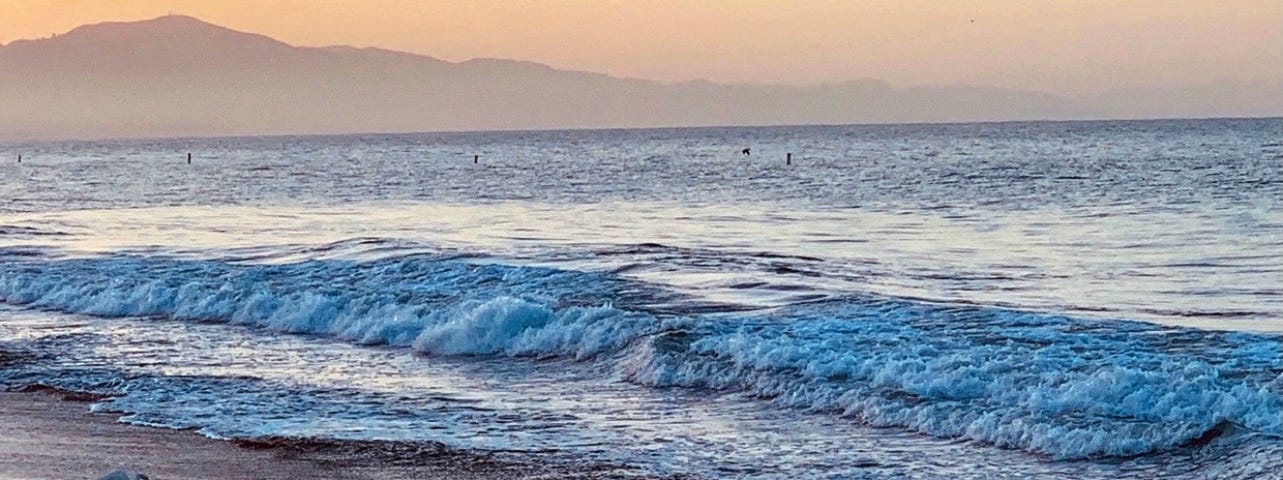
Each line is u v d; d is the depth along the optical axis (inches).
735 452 797.9
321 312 1316.4
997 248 2005.4
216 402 956.0
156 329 1323.8
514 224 2615.7
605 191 3823.8
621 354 1094.4
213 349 1199.6
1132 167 4562.0
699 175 4803.2
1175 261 1791.3
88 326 1347.2
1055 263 1793.8
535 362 1115.3
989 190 3467.0
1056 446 778.2
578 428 865.5
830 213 2800.2
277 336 1277.1
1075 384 858.1
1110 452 764.0
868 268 1716.3
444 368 1097.4
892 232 2314.2
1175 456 746.2
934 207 2903.5
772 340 1043.3
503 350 1160.2
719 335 1085.8
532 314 1188.5
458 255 1780.3
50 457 787.4
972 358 947.3
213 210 3193.9
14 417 910.4
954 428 828.6
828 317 1199.6
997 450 789.9
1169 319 1288.1
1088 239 2118.6
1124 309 1360.7
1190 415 804.6
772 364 984.9
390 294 1343.5
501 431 858.8
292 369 1094.4
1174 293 1483.8
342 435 846.5
